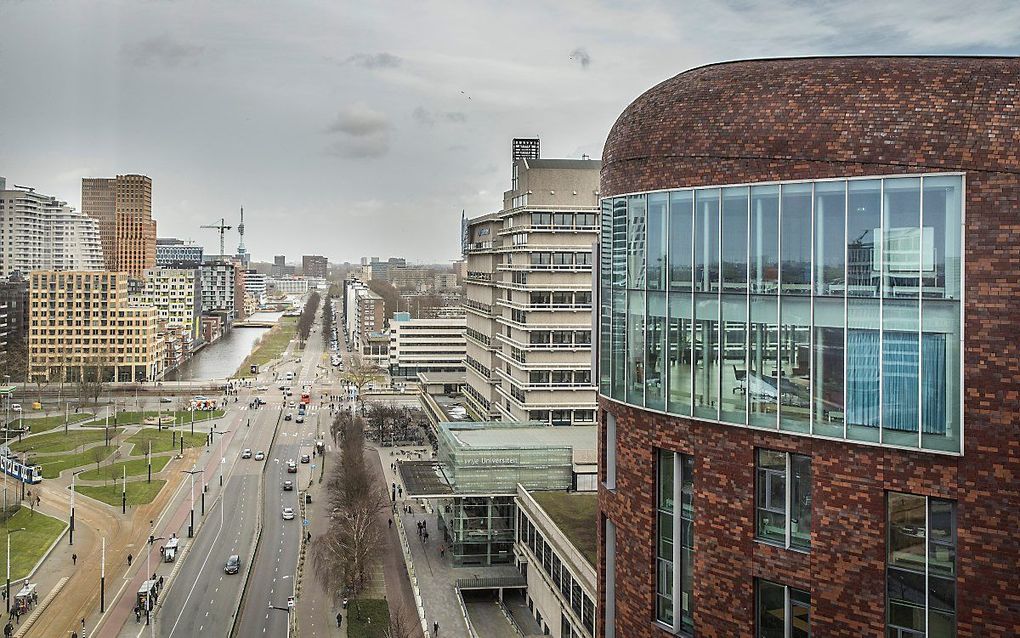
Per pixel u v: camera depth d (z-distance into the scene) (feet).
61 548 411.75
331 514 451.94
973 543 104.68
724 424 125.08
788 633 119.96
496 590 364.38
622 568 144.66
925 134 108.47
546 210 493.77
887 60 117.70
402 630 296.10
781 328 118.93
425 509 484.74
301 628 321.73
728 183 124.06
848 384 113.09
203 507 491.72
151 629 314.55
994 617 103.65
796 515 119.24
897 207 109.81
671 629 134.31
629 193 138.82
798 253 117.39
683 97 133.08
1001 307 103.04
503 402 565.94
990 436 103.60
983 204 104.17
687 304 129.90
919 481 108.06
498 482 382.42
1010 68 108.99
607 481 153.48
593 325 160.56
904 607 110.32
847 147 113.39
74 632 313.32
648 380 136.56
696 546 129.18
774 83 123.13
